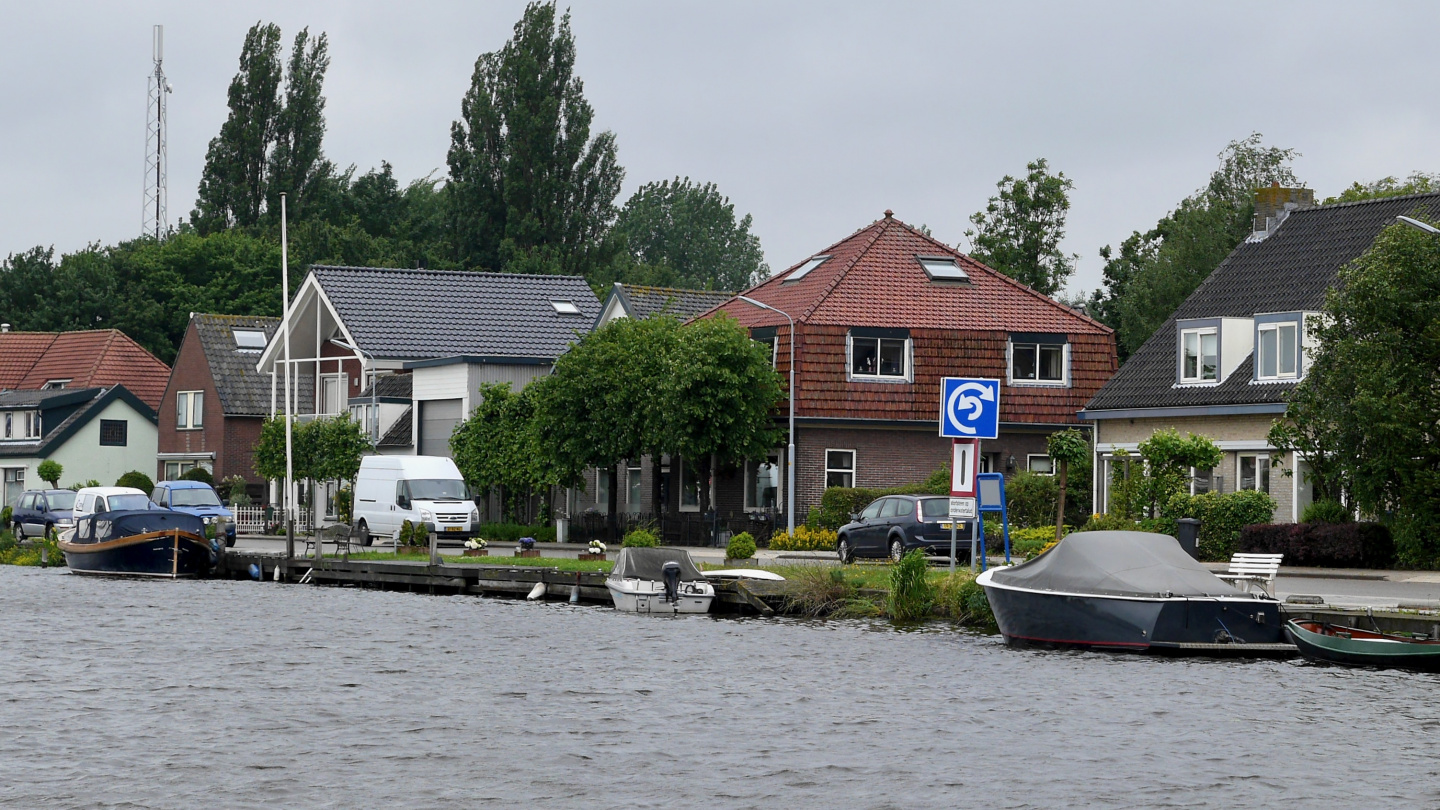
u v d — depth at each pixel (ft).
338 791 234.58
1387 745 260.83
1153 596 350.02
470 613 463.01
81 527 650.43
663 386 640.17
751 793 233.14
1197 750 258.16
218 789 235.61
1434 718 282.36
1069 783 238.07
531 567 513.45
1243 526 535.19
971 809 224.94
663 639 394.32
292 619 449.06
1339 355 500.33
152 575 628.28
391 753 258.98
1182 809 224.53
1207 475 612.70
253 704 303.07
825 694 309.63
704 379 640.99
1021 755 255.70
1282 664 341.41
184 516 636.07
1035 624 367.66
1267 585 382.63
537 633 409.28
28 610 479.41
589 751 260.21
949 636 392.68
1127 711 289.53
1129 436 652.89
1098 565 359.25
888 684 320.29
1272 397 588.09
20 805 225.97
